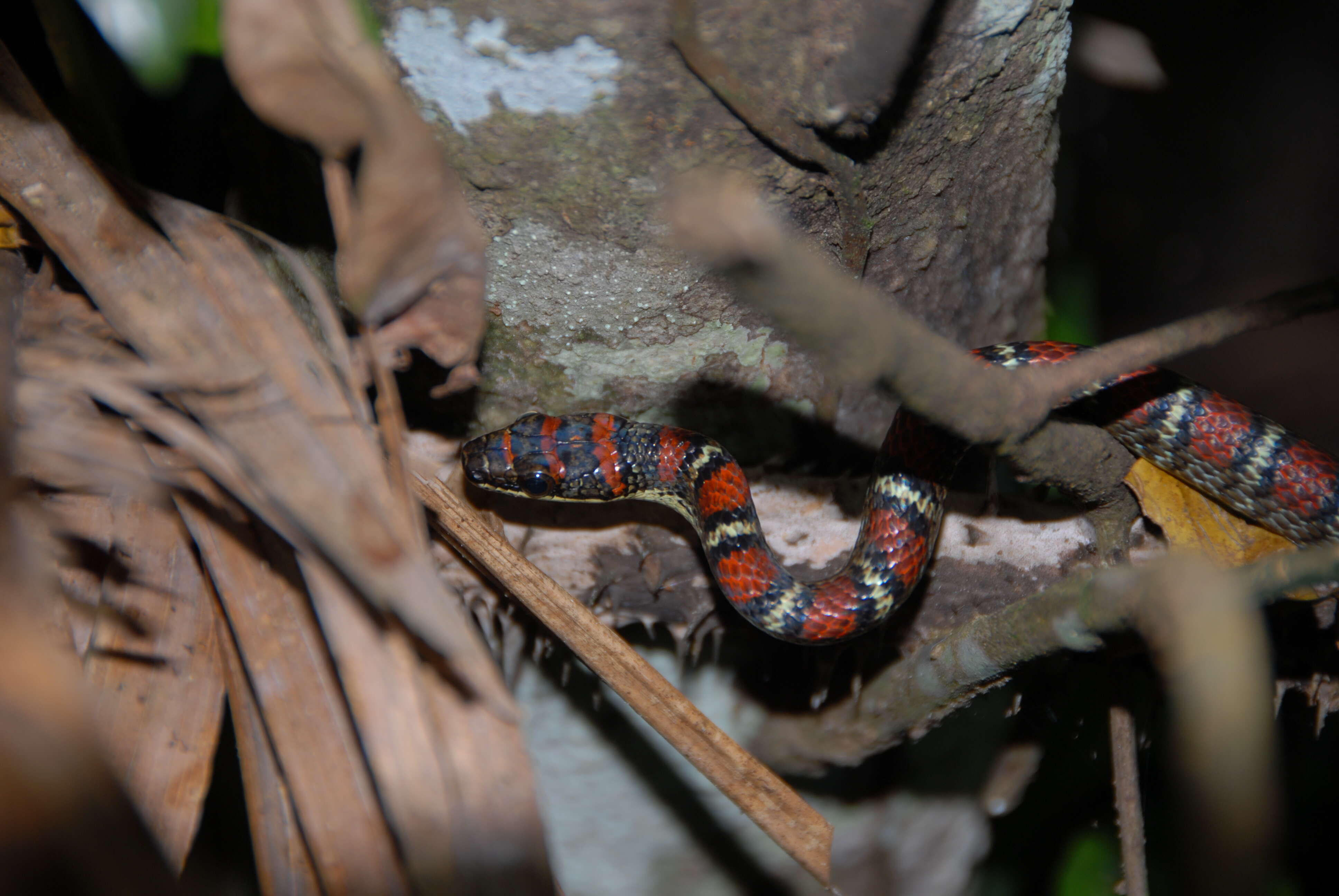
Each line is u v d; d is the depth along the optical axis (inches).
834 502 24.3
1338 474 23.7
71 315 22.4
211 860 25.4
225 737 25.2
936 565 24.1
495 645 24.3
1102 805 26.5
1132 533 24.1
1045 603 22.0
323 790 21.9
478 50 22.1
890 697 23.7
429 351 22.3
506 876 21.6
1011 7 22.5
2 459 21.8
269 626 22.0
